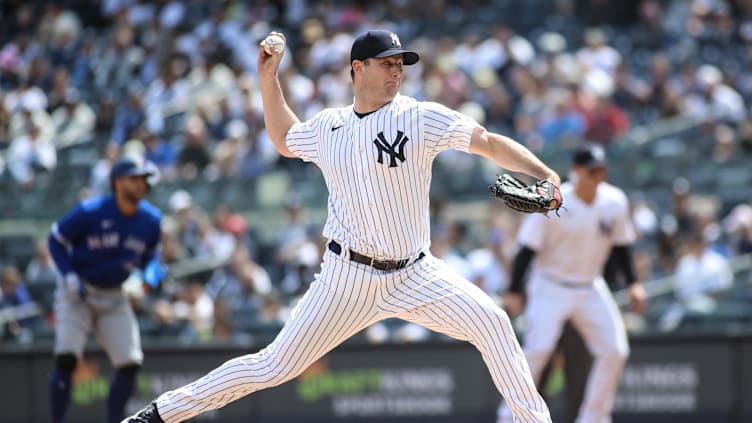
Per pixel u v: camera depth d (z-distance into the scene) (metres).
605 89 57.66
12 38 73.31
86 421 33.69
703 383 32.91
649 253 43.69
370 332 36.94
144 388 33.50
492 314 17.61
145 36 68.50
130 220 25.66
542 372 27.91
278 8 68.75
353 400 33.66
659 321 38.28
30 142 53.69
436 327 17.97
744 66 63.25
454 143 17.05
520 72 56.03
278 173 50.47
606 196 27.50
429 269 17.69
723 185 49.41
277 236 46.94
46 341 37.94
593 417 27.59
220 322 37.12
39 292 41.38
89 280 25.50
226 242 44.66
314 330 17.69
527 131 51.75
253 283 40.69
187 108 57.31
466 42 59.53
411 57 17.45
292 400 33.78
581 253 27.30
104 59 66.00
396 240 17.33
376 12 67.50
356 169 17.20
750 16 70.12
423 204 17.52
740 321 37.41
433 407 33.38
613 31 69.25
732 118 53.91
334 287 17.58
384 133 17.09
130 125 56.19
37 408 33.88
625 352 27.58
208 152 51.81
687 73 58.16
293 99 54.12
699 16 67.44
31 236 48.78
